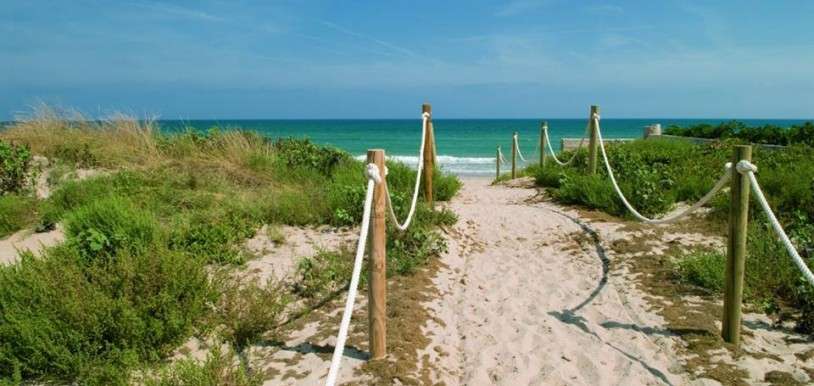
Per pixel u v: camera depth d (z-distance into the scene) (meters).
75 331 3.96
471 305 5.53
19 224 7.34
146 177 8.96
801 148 11.83
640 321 5.04
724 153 11.78
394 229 6.77
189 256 5.30
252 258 6.39
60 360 3.86
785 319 4.92
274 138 13.19
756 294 5.34
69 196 7.88
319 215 7.78
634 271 6.26
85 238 5.45
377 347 4.20
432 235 7.06
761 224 6.86
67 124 11.85
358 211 7.69
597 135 10.31
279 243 6.87
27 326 3.89
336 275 5.78
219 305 4.90
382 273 4.14
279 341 4.55
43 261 4.99
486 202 10.67
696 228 7.59
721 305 5.26
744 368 4.14
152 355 4.05
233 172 9.95
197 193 8.47
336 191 8.34
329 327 4.79
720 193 8.52
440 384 3.99
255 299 4.90
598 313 5.29
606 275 6.26
